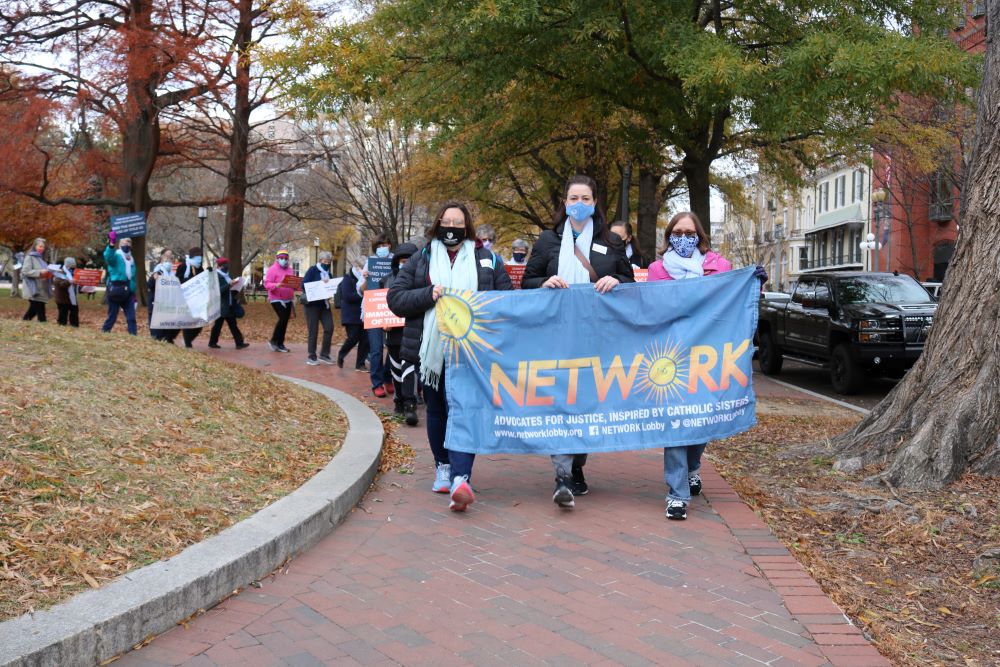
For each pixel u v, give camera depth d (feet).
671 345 19.08
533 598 13.79
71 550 12.76
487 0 42.16
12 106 82.84
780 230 244.83
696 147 52.42
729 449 25.75
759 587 14.39
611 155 70.49
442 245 19.71
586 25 43.75
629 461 24.40
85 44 82.28
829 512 18.65
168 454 18.08
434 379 19.44
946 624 13.35
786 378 52.70
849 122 57.11
